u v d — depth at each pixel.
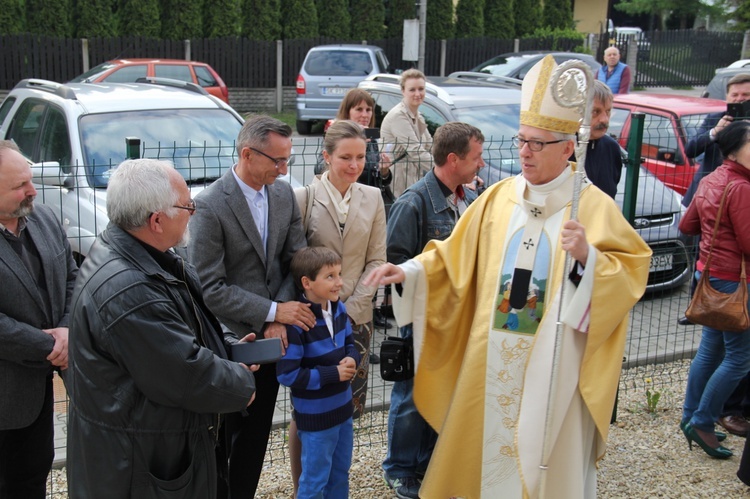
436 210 3.71
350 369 3.28
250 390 2.64
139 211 2.47
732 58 26.86
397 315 3.17
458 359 3.29
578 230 2.78
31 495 3.30
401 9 23.17
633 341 5.88
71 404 2.54
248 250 3.34
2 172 2.88
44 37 18.20
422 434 3.79
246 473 3.50
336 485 3.45
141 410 2.46
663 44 25.81
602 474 4.15
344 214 3.84
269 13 21.19
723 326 4.01
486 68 14.74
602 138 4.66
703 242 4.18
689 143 6.71
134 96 6.71
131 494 2.49
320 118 16.59
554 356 2.86
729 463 4.29
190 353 2.47
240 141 3.28
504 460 3.08
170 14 20.19
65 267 3.29
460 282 3.21
